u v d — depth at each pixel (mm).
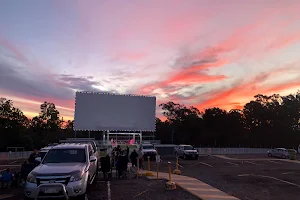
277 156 37969
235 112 81125
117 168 15852
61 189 8281
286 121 77500
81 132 72875
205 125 80438
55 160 10102
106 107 36719
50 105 67062
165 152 40375
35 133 67062
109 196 10547
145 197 10469
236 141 78875
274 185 14375
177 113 87562
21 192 12008
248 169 22156
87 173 9438
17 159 36188
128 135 44062
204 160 31641
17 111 59406
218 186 13734
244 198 11156
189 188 12438
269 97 82625
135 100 37688
